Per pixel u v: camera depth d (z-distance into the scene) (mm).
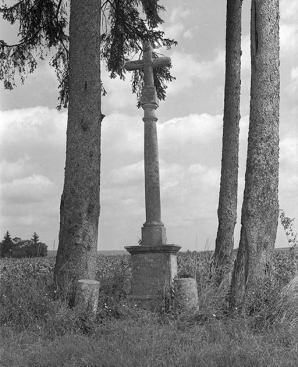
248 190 8336
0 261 15852
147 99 10703
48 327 7266
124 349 5605
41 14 13297
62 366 5359
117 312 7992
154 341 5750
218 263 11305
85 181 9195
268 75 8430
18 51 13828
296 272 8641
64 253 9039
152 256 9969
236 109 12633
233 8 12789
